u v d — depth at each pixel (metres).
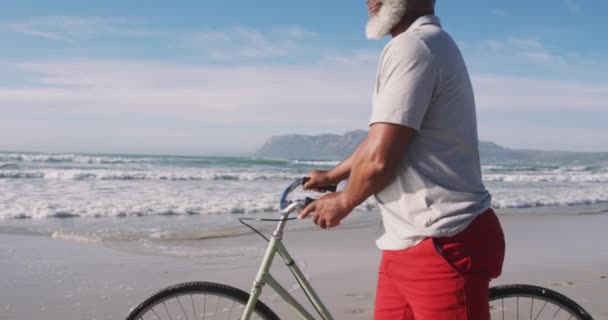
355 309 4.48
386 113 1.89
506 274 5.80
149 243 7.25
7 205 10.32
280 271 5.71
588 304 4.62
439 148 1.97
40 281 5.19
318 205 2.10
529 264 6.32
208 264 6.05
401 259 2.09
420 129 1.96
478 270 2.00
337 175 2.41
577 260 6.64
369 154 1.92
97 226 8.59
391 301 2.23
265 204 11.18
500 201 13.70
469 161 2.02
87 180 16.81
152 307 2.38
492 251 2.03
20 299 4.60
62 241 7.26
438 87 1.93
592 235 8.72
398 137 1.89
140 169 24.91
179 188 14.74
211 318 2.45
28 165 24.95
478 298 2.00
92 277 5.39
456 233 1.97
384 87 1.96
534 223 9.92
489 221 2.04
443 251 1.98
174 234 7.94
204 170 25.50
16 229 8.10
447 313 2.00
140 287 5.07
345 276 5.55
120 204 10.89
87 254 6.47
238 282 5.25
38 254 6.39
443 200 1.97
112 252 6.62
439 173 1.97
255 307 2.33
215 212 10.40
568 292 5.04
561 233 8.85
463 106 1.99
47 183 15.13
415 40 1.92
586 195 16.03
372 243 7.46
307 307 4.48
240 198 12.31
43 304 4.49
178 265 5.98
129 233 7.98
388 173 1.93
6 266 5.74
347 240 7.66
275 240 2.28
